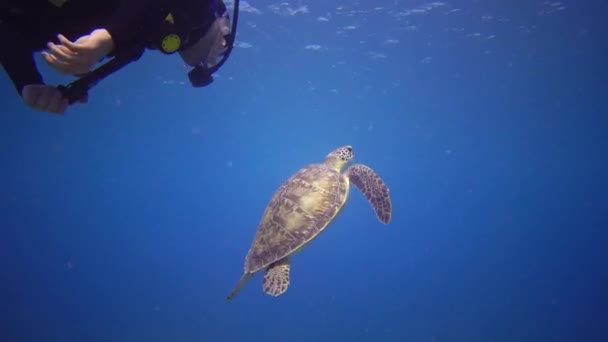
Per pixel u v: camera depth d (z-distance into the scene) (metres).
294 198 5.30
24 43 2.60
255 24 17.17
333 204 5.30
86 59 2.05
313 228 4.98
